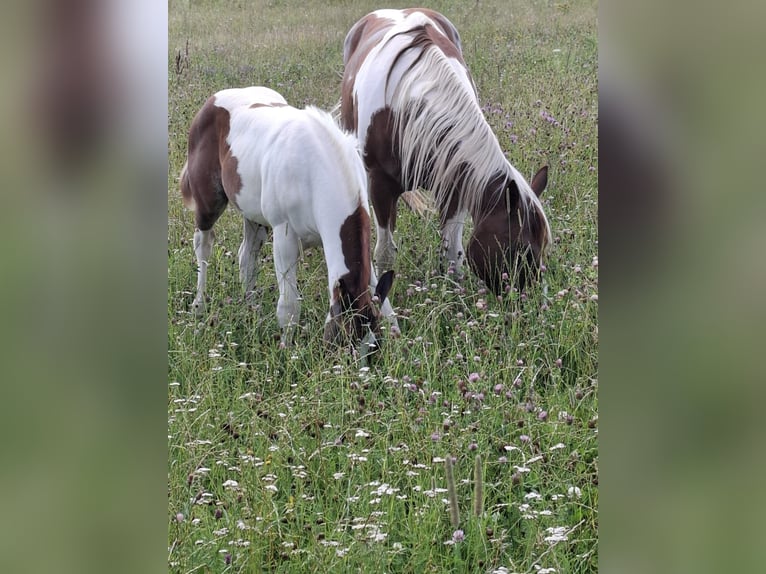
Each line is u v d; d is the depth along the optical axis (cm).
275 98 739
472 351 565
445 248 704
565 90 1053
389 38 730
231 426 497
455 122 661
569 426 477
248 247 734
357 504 438
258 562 392
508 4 1432
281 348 599
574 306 598
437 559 403
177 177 951
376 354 566
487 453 462
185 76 1121
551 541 385
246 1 1488
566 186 840
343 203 617
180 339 612
